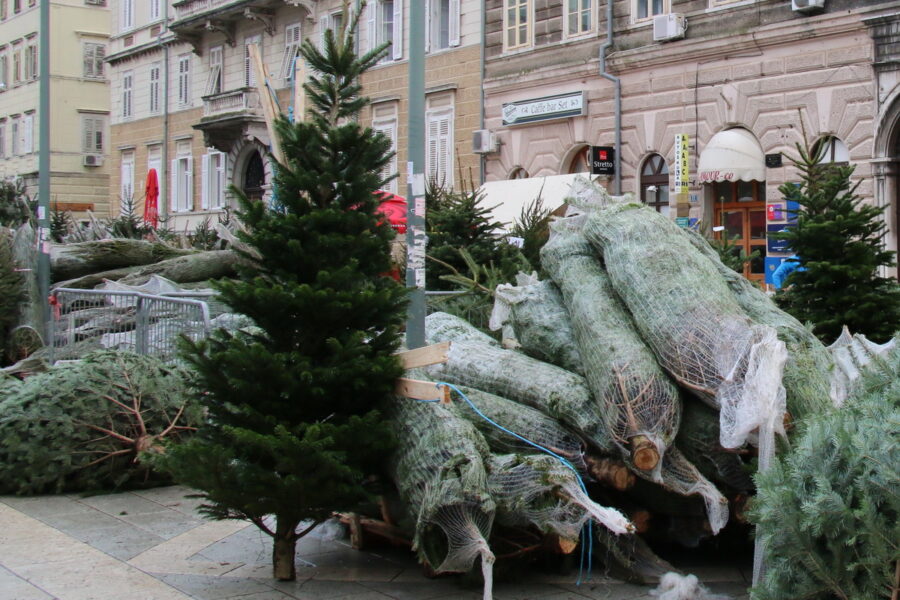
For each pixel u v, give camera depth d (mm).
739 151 20031
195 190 40688
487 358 6836
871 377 5188
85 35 51750
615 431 5773
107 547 7012
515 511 5719
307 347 6148
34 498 8516
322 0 32406
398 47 29281
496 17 26250
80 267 15875
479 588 6062
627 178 23047
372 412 5930
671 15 21484
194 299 11375
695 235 7211
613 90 23234
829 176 10570
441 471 5621
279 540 6227
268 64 35375
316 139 6168
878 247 10094
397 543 6664
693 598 5746
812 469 4645
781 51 19781
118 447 8695
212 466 5770
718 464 5926
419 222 7711
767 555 4828
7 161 55156
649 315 5980
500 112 26234
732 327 5742
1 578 6281
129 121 45156
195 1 38656
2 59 55469
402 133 29219
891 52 18031
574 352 6562
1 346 14594
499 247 13438
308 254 6168
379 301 6090
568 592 5961
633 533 5953
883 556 4301
